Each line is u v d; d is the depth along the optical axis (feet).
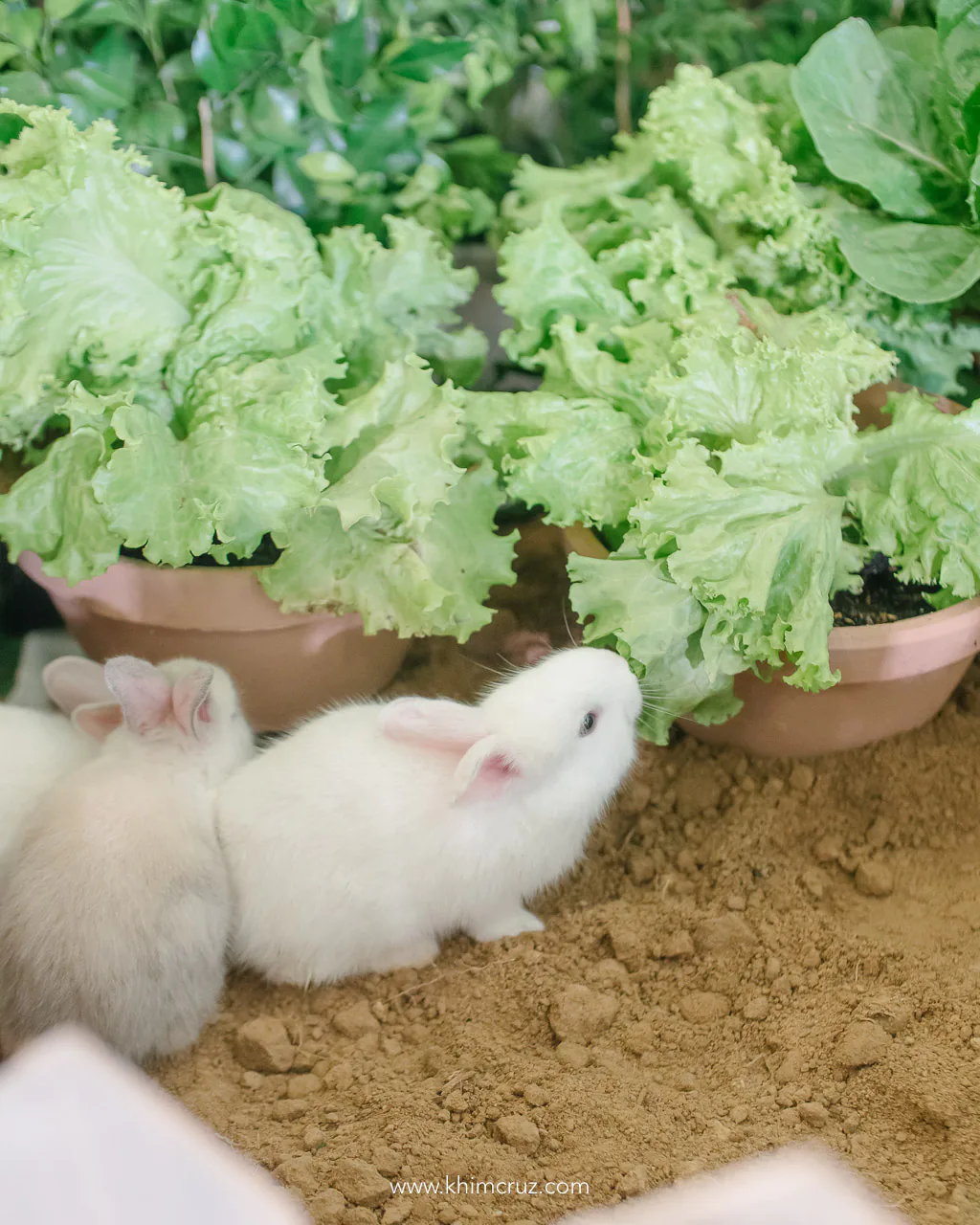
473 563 5.03
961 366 5.38
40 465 4.87
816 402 4.90
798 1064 4.66
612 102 5.84
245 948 4.89
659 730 5.00
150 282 4.93
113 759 4.86
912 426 4.94
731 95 5.30
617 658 4.92
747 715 5.14
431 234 5.20
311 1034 4.83
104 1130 3.70
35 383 4.82
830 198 5.32
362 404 4.95
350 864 4.83
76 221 4.87
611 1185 4.50
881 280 5.18
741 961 4.87
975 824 5.11
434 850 4.85
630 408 5.05
